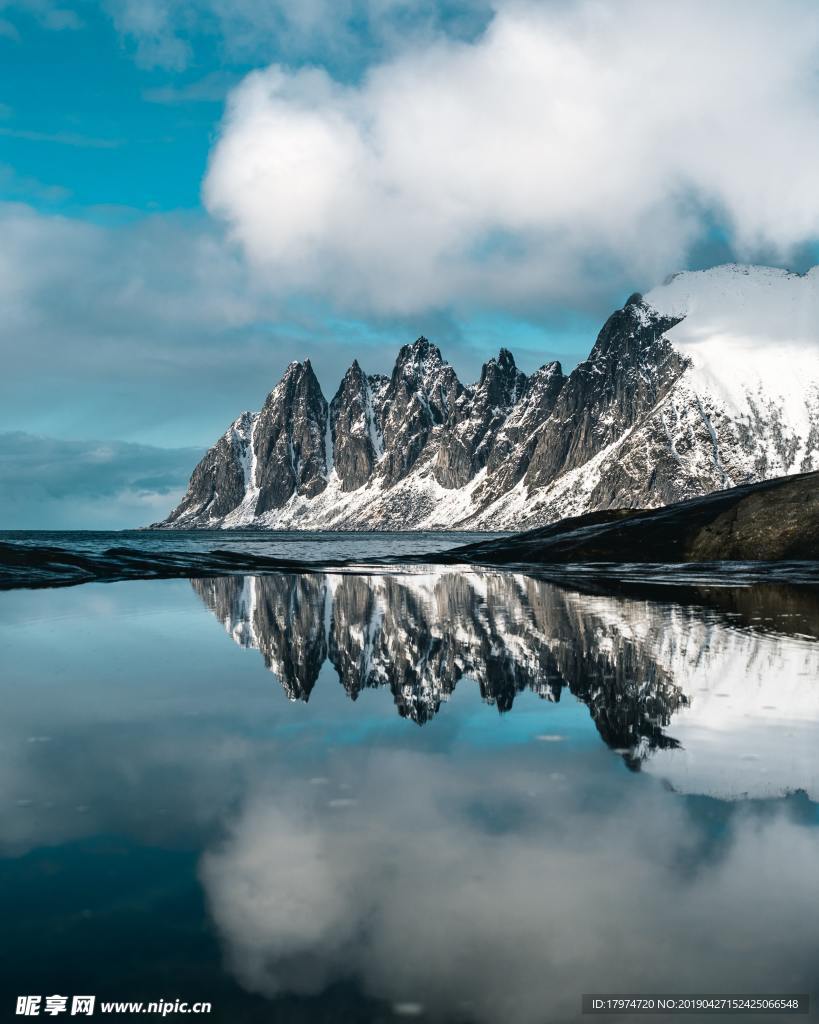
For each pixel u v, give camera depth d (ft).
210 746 38.14
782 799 29.45
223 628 91.15
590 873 23.06
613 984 17.49
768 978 17.62
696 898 21.40
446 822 27.30
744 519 270.26
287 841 25.61
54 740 39.45
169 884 22.53
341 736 40.11
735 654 67.67
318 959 18.38
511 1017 16.22
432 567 253.03
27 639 81.35
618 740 38.65
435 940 19.42
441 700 49.24
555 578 193.36
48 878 22.95
